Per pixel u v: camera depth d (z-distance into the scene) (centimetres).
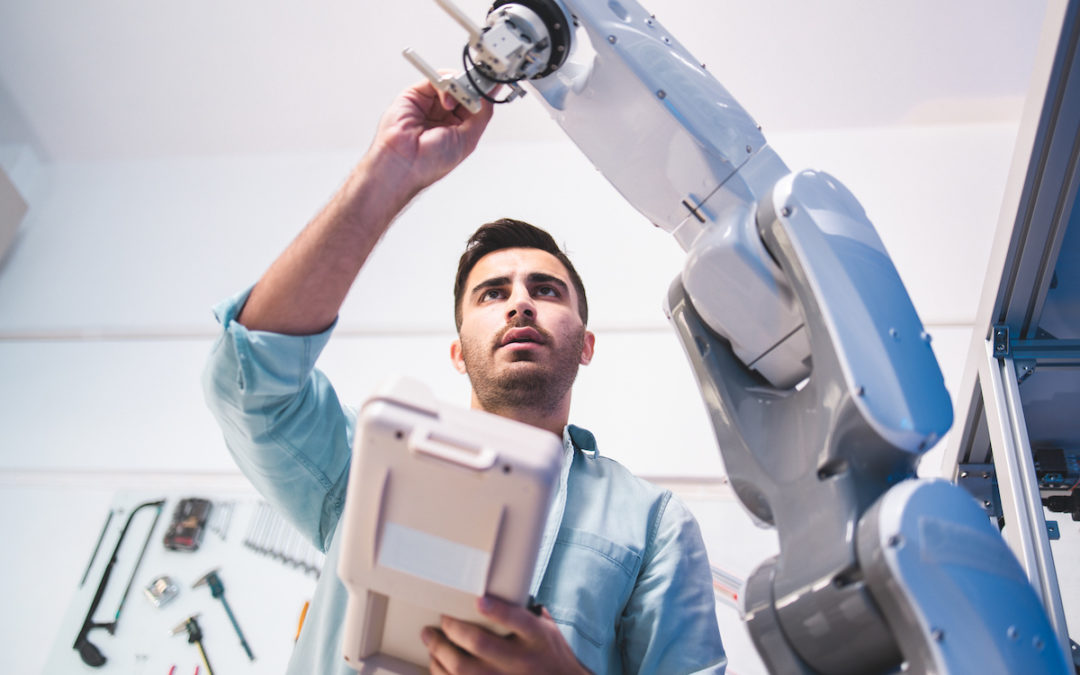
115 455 297
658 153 109
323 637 122
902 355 88
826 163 338
